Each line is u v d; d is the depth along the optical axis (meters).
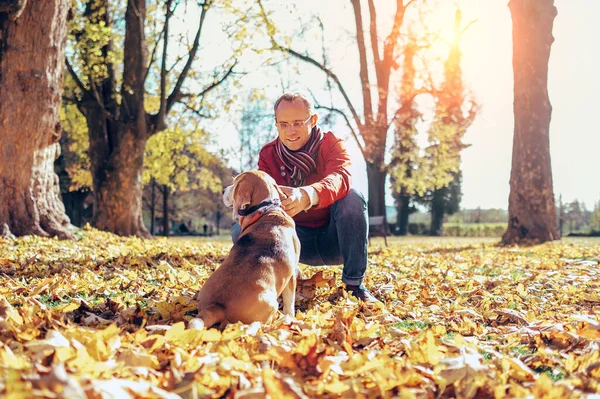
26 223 11.34
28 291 4.80
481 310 4.77
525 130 17.30
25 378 1.77
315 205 4.75
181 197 56.41
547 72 17.34
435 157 29.33
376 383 2.37
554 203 17.39
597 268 8.31
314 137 5.07
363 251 5.02
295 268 3.90
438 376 2.42
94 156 19.41
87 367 2.14
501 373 2.59
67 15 12.63
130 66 18.19
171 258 8.02
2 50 11.21
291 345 3.04
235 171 45.22
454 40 26.12
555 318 4.27
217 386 2.27
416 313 4.50
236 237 5.08
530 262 9.51
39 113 11.46
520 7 17.41
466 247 15.67
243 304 3.31
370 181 28.14
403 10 25.44
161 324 3.64
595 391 2.40
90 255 7.89
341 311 3.77
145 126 18.64
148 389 2.05
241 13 20.19
